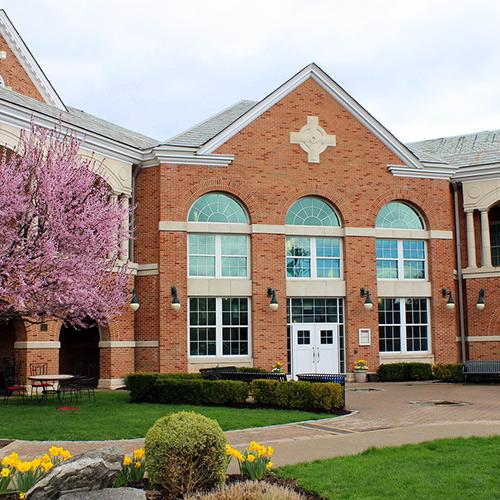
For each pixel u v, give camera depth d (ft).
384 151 97.45
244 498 26.66
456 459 35.76
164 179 87.86
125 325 85.10
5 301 51.83
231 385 62.34
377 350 93.97
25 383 73.92
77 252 51.72
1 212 47.98
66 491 26.08
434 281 98.32
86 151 81.25
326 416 54.95
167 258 86.69
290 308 92.79
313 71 94.94
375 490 29.63
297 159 93.40
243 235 91.35
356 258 94.48
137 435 45.14
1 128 70.18
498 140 116.26
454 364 91.86
